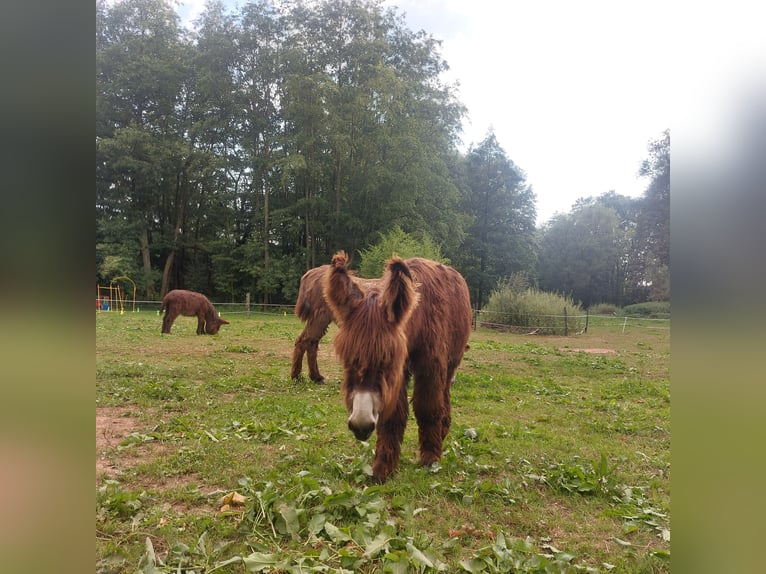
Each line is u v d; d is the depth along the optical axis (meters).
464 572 2.49
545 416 6.48
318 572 2.38
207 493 3.44
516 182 49.00
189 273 37.53
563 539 3.01
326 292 3.45
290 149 33.59
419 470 3.95
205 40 33.84
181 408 6.00
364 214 34.38
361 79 33.03
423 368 4.07
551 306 23.61
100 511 2.88
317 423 5.46
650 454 4.95
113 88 32.62
